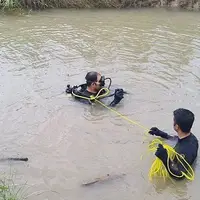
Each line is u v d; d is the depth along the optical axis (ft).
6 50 14.19
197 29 16.43
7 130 9.45
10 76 12.17
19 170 8.05
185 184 7.70
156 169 7.91
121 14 18.58
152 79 11.94
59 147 8.84
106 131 9.47
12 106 10.47
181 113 8.10
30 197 7.30
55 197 7.32
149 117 10.02
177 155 7.84
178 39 15.23
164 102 10.67
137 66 12.83
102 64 13.00
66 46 14.56
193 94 11.05
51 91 11.30
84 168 8.14
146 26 16.76
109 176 7.89
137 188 7.59
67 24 17.06
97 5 19.48
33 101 10.76
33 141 9.05
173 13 18.72
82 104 10.64
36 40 15.17
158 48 14.32
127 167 8.18
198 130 9.30
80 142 9.05
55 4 19.38
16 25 16.97
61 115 10.12
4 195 7.08
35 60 13.34
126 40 15.12
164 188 7.59
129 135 9.31
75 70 12.59
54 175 7.92
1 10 18.78
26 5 19.15
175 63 13.05
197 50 14.12
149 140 9.11
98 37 15.44
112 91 11.15
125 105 10.57
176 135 9.18
